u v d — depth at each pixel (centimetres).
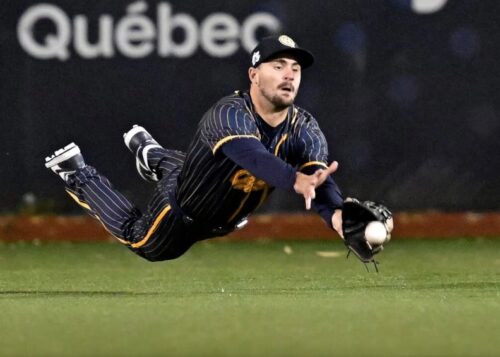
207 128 2867
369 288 3594
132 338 2438
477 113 5341
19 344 2378
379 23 5309
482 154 5356
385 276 4016
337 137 5325
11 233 5403
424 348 2280
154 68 5312
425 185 5362
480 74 5322
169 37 5300
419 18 5306
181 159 3559
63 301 3231
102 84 5328
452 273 4100
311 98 5312
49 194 5412
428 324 2623
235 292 3506
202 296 3359
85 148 5334
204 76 5300
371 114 5325
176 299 3259
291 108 3031
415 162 5347
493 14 5303
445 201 5378
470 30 5312
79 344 2367
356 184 5331
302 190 2564
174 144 5325
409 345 2322
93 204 3553
